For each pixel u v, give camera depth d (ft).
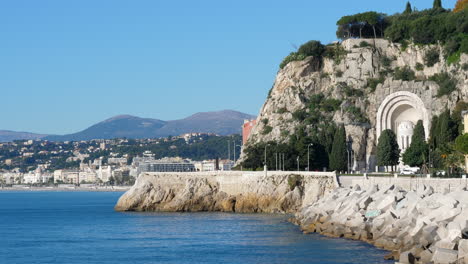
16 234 610.65
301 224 557.74
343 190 587.68
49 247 505.66
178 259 425.69
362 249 412.16
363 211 474.49
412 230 373.61
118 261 428.15
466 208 360.69
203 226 592.19
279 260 401.29
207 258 424.05
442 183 539.29
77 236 570.87
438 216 363.97
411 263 328.08
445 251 310.04
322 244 443.32
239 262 404.77
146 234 553.64
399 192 474.08
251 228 560.61
